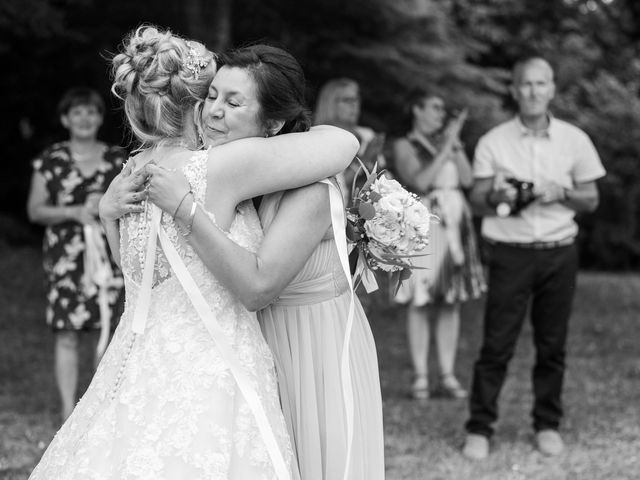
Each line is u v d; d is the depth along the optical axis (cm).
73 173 533
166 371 244
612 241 1662
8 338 821
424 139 643
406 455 493
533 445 512
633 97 1644
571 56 1564
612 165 1645
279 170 249
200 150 258
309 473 268
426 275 622
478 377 493
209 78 262
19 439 514
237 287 244
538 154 492
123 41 281
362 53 1162
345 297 276
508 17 1495
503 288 486
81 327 523
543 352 497
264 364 255
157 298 254
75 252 524
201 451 236
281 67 256
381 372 727
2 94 1310
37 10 969
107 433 246
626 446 510
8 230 1323
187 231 243
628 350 829
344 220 257
